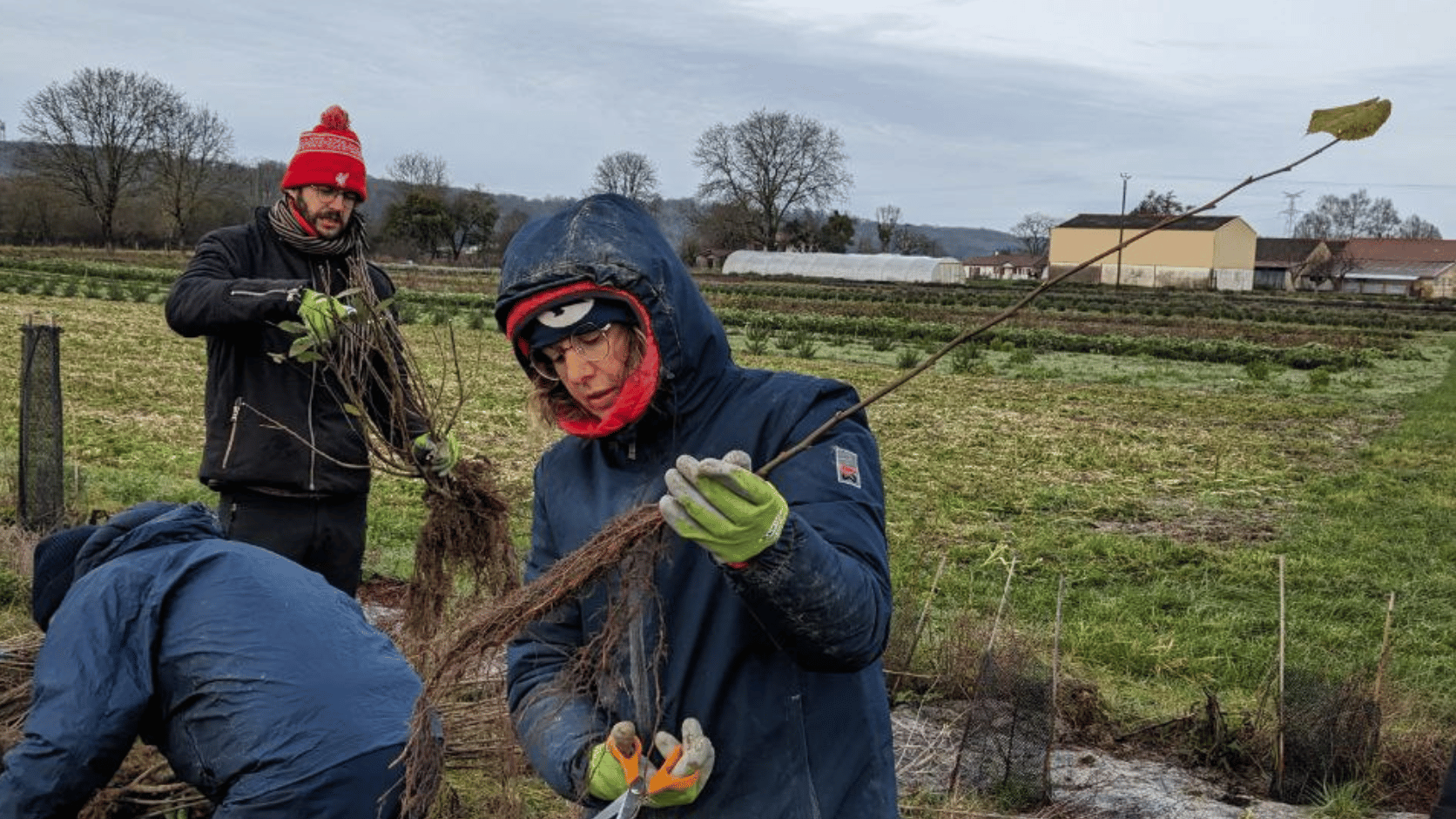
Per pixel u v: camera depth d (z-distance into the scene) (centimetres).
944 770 541
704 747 194
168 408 1700
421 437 387
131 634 285
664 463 213
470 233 10581
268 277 445
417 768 237
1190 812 513
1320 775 544
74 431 1434
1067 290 8738
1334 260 10906
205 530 315
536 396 216
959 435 1883
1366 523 1305
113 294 4119
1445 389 2959
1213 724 589
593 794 203
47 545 313
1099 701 632
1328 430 2147
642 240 201
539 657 230
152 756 398
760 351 3394
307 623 296
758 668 204
